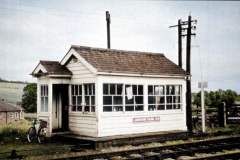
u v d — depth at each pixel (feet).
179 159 43.50
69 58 60.90
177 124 66.80
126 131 58.39
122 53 63.98
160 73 63.52
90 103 57.06
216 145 51.90
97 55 59.57
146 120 61.57
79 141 54.08
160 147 49.06
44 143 56.13
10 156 42.86
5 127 70.44
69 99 61.52
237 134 69.62
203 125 71.00
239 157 43.73
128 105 59.16
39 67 61.52
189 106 73.92
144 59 66.03
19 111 171.53
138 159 41.88
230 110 92.43
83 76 58.23
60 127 62.13
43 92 62.23
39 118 62.49
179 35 78.69
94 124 55.42
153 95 63.21
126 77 58.80
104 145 52.47
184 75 68.03
